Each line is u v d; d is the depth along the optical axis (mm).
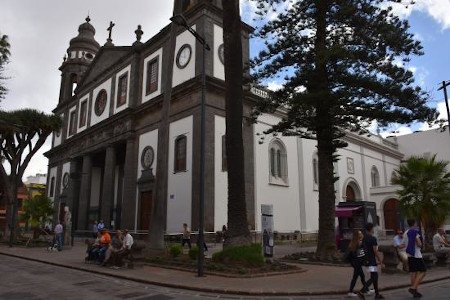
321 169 16922
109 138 34094
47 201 37250
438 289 10539
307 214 32219
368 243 9273
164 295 9508
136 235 28281
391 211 41562
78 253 20906
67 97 46562
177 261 14609
